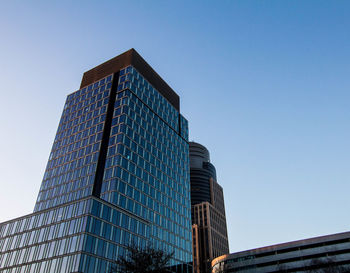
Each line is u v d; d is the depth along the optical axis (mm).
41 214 74250
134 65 122438
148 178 100625
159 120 121250
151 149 108875
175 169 118250
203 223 187500
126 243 73062
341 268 83625
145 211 92250
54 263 62156
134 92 113500
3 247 74312
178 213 108312
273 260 104000
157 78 135250
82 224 64688
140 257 47656
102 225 68500
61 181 99688
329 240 98250
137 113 110062
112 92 114125
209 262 166500
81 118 114875
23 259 68000
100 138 101500
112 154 94812
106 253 65875
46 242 67188
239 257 112062
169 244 95438
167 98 136500
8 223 79188
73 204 70562
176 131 129875
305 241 102125
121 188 87562
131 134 102188
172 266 91375
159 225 95125
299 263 98562
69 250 62094
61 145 111625
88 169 95688
